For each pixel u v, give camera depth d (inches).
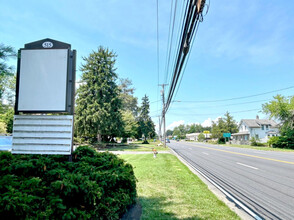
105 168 140.5
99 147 949.2
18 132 142.1
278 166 379.2
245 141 1400.1
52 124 143.1
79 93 953.5
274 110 1107.9
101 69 986.1
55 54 149.3
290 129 1045.8
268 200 176.4
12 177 97.6
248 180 258.5
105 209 107.1
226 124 1820.9
